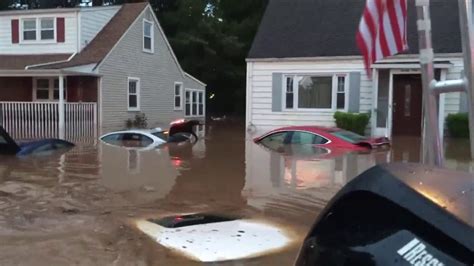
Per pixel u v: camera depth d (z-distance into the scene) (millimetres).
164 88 26984
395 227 1592
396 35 2881
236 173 8445
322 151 10992
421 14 2383
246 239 4730
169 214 5711
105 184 7477
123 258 4191
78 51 21766
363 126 15695
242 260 4156
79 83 21250
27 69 19031
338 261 1693
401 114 16547
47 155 10859
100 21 23141
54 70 18672
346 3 18828
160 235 4855
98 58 21000
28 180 7762
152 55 25547
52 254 4266
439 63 14898
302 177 8016
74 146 12773
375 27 2887
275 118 17688
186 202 6332
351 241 1691
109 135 14508
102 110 21266
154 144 13320
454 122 14742
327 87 17062
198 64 35219
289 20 18828
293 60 17234
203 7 37375
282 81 17531
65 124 19094
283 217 5582
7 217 5520
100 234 4891
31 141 11906
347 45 16906
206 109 37500
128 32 23188
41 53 22188
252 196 6660
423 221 1511
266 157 10375
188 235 4867
